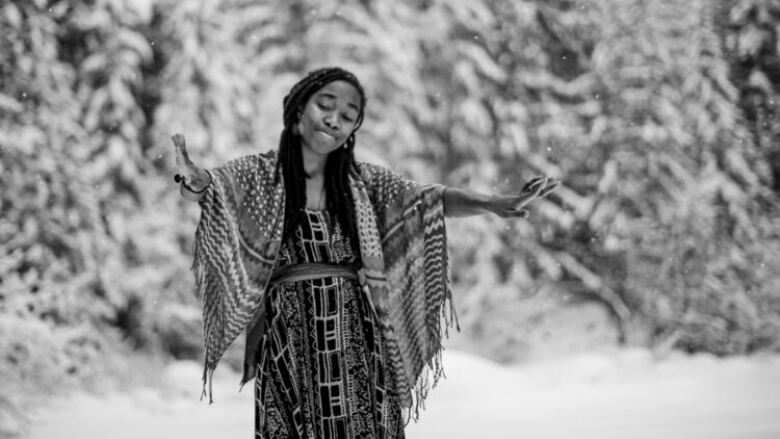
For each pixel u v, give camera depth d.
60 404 12.55
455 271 21.19
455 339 20.11
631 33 20.91
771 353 19.73
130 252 16.36
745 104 22.03
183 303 16.50
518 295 20.52
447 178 21.27
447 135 21.42
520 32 21.67
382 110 20.75
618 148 20.58
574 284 21.22
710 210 20.36
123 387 14.11
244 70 18.23
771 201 21.36
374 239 3.27
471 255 21.03
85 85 16.41
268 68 20.66
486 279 20.50
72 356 13.67
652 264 20.38
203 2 17.50
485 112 20.91
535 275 21.39
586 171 21.28
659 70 20.72
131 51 16.50
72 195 14.81
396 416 3.30
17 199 14.22
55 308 13.98
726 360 19.05
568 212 20.83
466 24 21.27
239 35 20.58
